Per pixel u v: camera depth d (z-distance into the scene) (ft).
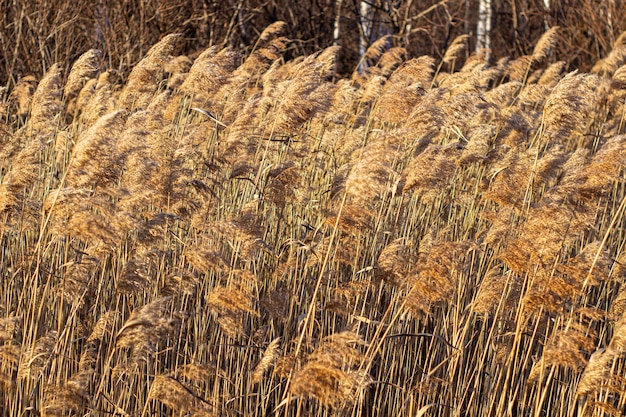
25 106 26.45
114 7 48.57
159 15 51.08
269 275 17.69
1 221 14.92
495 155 19.48
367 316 17.01
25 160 14.47
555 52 62.69
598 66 30.42
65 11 45.52
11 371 13.64
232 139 18.45
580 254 14.62
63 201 13.52
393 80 22.90
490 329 16.61
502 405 14.74
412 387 16.22
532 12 67.46
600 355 13.26
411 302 14.07
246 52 55.26
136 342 12.81
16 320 13.71
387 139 13.47
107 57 46.83
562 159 16.85
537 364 14.29
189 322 15.57
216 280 17.35
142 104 23.15
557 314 15.46
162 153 19.29
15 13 43.75
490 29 65.67
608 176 14.73
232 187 20.40
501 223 15.78
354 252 16.79
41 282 15.49
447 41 64.13
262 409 15.03
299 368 13.35
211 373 13.91
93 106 21.11
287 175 16.42
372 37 64.03
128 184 16.07
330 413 14.64
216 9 56.08
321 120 22.65
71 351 15.05
